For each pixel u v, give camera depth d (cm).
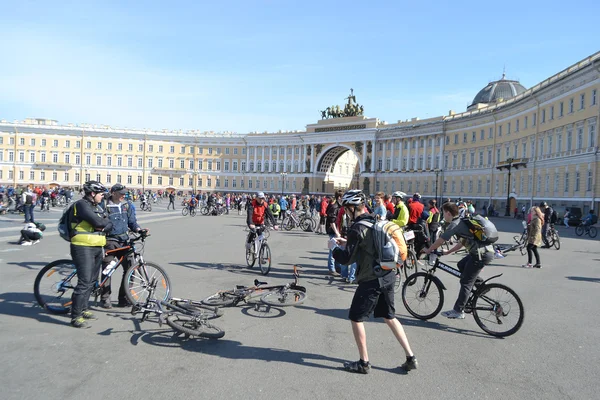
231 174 10856
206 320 642
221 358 559
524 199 5512
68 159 10319
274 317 748
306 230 2633
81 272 669
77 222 674
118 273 1066
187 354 570
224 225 2853
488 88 7894
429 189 7869
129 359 548
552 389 495
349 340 642
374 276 527
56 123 10612
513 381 514
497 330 686
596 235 2864
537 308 860
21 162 10094
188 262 1284
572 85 4550
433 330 708
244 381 494
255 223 1199
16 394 452
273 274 1142
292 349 598
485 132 6675
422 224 1297
